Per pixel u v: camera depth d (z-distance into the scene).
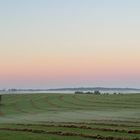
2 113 87.31
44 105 108.81
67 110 90.56
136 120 57.88
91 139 35.84
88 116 70.19
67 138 36.16
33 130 44.19
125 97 128.00
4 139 35.72
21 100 125.69
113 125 48.94
